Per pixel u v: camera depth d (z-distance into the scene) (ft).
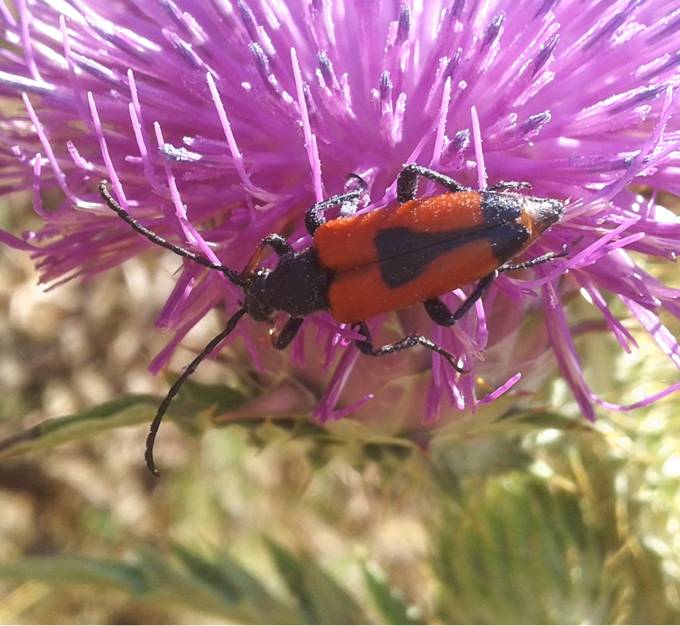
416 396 0.16
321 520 0.37
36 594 0.33
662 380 0.19
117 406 0.17
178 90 0.15
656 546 0.20
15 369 0.34
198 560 0.21
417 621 0.22
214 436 0.37
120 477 0.36
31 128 0.15
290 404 0.16
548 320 0.15
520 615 0.21
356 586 0.34
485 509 0.21
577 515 0.21
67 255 0.15
